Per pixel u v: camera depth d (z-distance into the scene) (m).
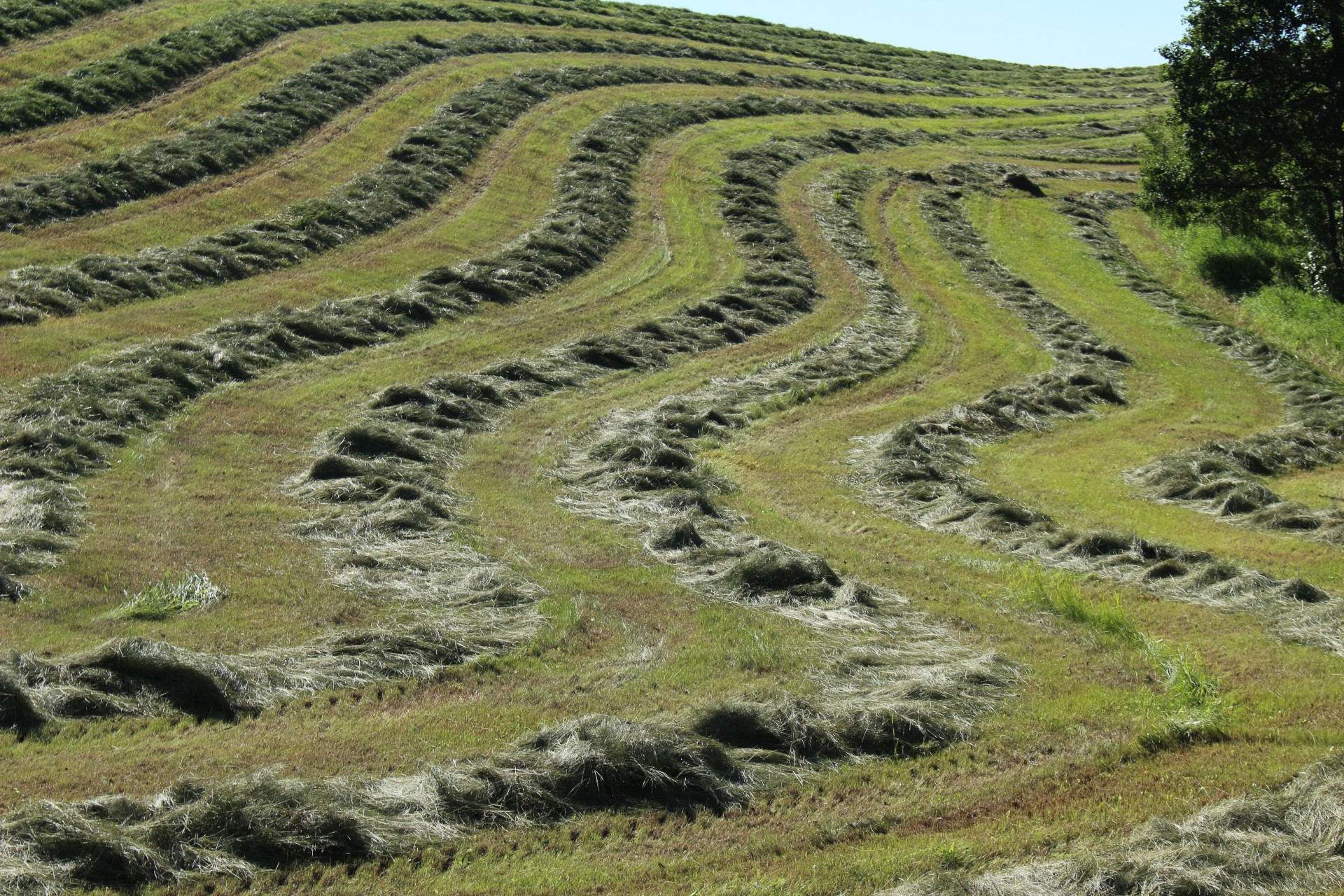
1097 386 26.52
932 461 20.41
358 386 20.73
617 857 8.55
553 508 16.75
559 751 9.48
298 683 10.66
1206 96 33.25
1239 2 31.98
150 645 10.55
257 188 29.50
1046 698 11.65
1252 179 34.62
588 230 31.58
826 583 14.27
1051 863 8.58
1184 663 12.13
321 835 8.23
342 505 15.60
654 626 12.91
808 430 22.25
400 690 10.85
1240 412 25.86
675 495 17.12
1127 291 35.56
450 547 14.55
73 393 17.53
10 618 11.31
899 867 8.54
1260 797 9.59
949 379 26.61
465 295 26.25
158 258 24.34
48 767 8.98
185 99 33.25
